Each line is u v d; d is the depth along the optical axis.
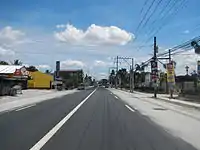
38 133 12.30
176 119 18.14
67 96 49.78
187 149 9.59
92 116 19.22
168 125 15.37
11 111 22.33
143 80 111.69
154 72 47.81
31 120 16.75
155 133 12.72
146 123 16.05
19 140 10.72
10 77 52.19
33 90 76.88
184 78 65.75
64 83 115.12
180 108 27.17
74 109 24.48
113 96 51.31
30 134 12.03
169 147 9.87
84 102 34.19
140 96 52.09
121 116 19.47
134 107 27.53
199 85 39.00
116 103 33.12
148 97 48.38
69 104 30.69
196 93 37.28
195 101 34.91
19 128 13.67
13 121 16.25
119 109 25.11
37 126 14.36
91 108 25.80
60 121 16.38
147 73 101.19
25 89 81.31
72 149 9.32
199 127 14.71
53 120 16.81
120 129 13.72
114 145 10.02
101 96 50.62
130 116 19.55
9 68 54.50
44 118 17.77
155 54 48.69
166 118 18.66
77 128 13.81
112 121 16.70
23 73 54.28
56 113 20.97
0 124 15.00
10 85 52.03
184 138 11.59
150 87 71.88
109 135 12.00
